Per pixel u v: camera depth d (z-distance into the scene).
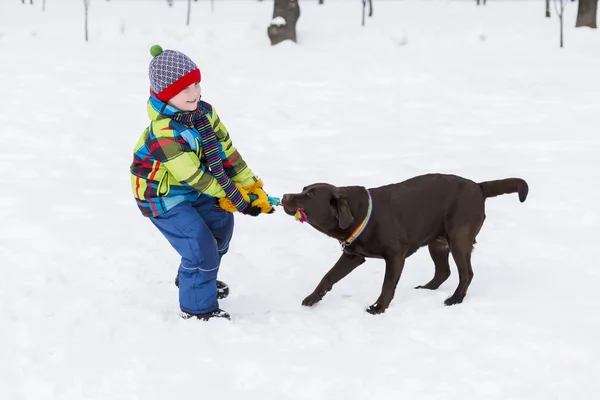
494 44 25.78
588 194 10.57
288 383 5.53
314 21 28.25
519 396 5.32
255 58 23.64
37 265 8.05
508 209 10.03
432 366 5.78
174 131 6.33
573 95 17.48
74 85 18.73
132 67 21.83
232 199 6.54
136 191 6.62
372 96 17.92
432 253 7.49
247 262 8.33
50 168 11.97
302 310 7.11
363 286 7.67
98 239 8.85
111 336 6.37
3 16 29.05
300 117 15.91
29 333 6.37
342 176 11.73
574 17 27.67
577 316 6.68
